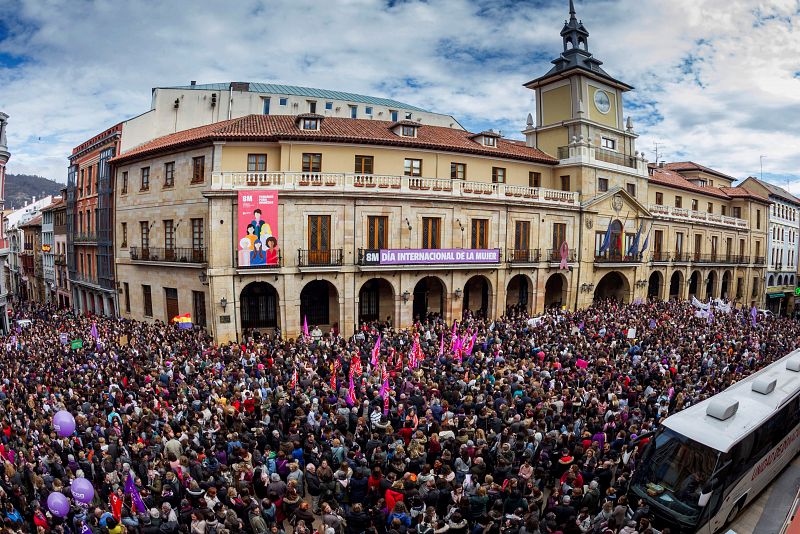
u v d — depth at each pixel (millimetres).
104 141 41000
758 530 12977
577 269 39531
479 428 14344
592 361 20906
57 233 58969
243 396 16609
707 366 21000
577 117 40875
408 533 10000
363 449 14047
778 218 67438
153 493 11820
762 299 64438
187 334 27656
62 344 25922
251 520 10375
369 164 32625
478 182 33938
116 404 16297
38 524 10883
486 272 34406
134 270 37156
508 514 11109
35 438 13828
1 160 35750
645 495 12477
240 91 53125
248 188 27953
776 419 14031
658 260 47250
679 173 61031
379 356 21703
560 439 13750
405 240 31312
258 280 28266
